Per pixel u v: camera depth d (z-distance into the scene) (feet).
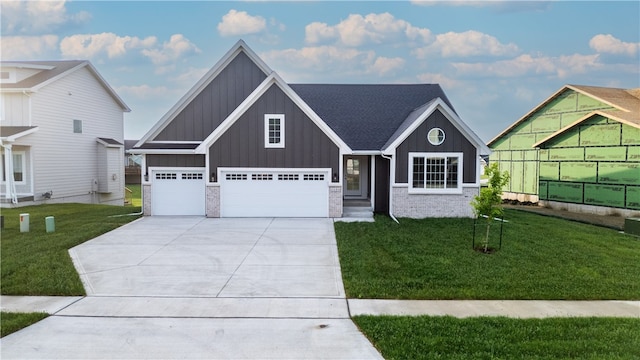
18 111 67.67
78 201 78.79
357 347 17.62
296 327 19.76
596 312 22.07
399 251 34.45
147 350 17.26
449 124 52.34
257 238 40.34
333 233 42.75
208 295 24.45
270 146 51.96
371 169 57.77
